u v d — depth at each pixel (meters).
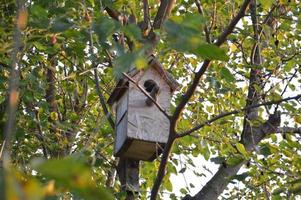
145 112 9.95
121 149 10.05
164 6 9.58
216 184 11.40
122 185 10.04
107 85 12.90
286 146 11.23
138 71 9.92
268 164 11.34
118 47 4.96
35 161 2.03
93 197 2.01
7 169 1.99
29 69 10.72
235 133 12.73
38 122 11.30
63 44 9.41
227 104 13.28
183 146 12.51
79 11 7.66
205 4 12.22
